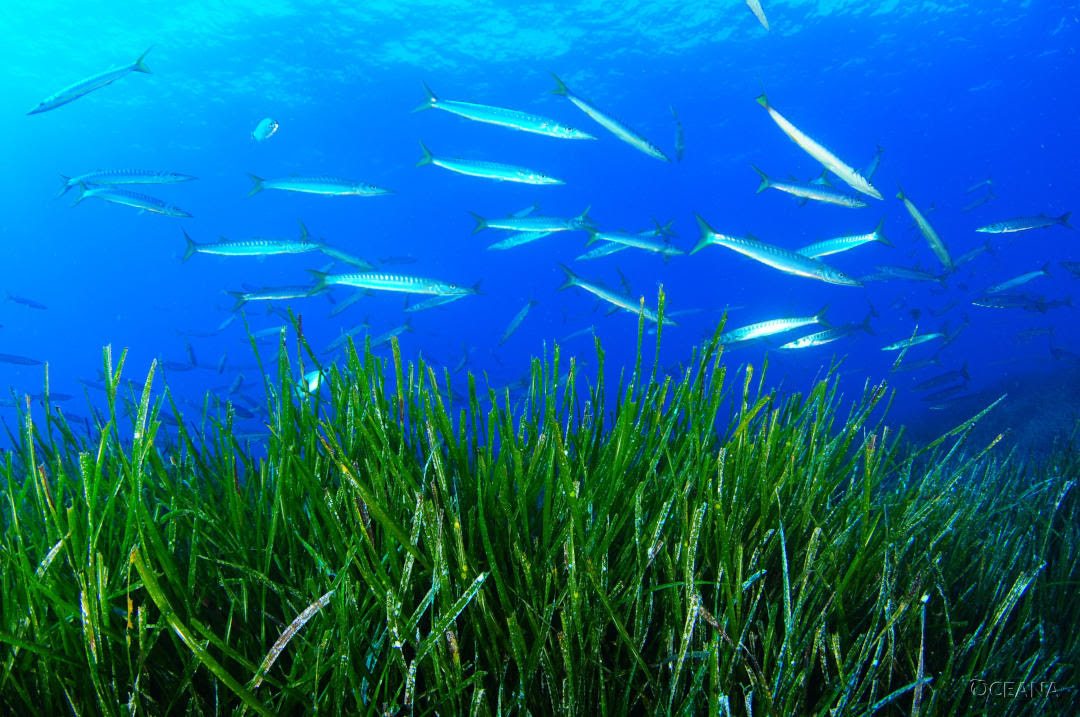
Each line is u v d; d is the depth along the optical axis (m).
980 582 2.15
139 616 1.18
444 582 1.22
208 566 1.61
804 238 73.88
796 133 4.70
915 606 1.58
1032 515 3.03
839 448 2.17
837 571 1.59
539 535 1.79
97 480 1.30
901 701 1.62
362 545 1.46
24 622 1.31
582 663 1.31
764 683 1.31
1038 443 10.50
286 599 1.45
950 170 68.69
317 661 1.19
